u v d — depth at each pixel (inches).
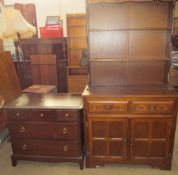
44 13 176.4
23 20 136.9
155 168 85.4
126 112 79.3
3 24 141.0
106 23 90.0
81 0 172.1
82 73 172.6
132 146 83.0
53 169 85.9
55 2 173.8
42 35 168.6
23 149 87.4
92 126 82.0
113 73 94.4
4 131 113.3
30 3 173.3
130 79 94.7
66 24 167.8
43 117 82.4
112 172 83.4
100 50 92.9
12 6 171.5
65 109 80.5
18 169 86.6
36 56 166.9
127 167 86.4
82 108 81.2
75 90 169.5
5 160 93.2
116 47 92.2
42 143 85.8
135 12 88.2
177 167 85.7
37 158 87.4
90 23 90.1
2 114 111.3
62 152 85.8
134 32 90.1
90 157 85.5
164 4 86.4
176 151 97.1
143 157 84.0
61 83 174.1
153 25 88.7
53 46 167.0
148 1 81.7
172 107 77.5
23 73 170.9
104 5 87.7
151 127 80.4
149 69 92.9
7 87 116.4
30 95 99.3
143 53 92.1
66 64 170.7
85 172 83.7
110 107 78.9
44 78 170.2
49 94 100.5
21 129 84.8
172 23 84.6
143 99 77.4
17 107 82.3
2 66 117.8
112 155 84.9
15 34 140.5
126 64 93.0
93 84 95.0
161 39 90.0
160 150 82.8
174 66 173.9
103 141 83.4
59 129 83.2
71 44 168.9
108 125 81.4
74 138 83.6
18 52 167.2
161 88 85.7
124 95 77.6
